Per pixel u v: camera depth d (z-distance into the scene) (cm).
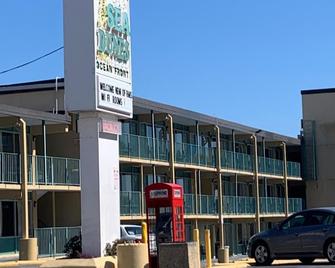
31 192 3161
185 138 4450
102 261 1769
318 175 5831
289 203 5512
